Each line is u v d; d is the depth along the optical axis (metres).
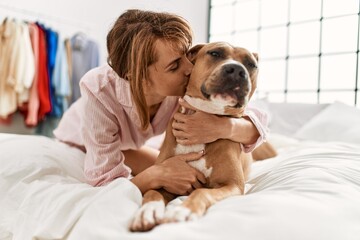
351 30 2.99
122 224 0.78
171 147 1.27
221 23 4.08
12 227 1.04
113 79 1.37
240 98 1.15
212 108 1.21
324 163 1.25
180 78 1.24
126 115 1.45
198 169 1.20
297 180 1.05
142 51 1.16
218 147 1.21
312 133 2.79
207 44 1.31
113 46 1.27
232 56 1.26
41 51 3.00
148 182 1.10
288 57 3.42
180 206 0.85
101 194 0.93
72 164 1.41
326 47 3.15
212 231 0.67
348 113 2.80
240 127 1.24
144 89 1.31
